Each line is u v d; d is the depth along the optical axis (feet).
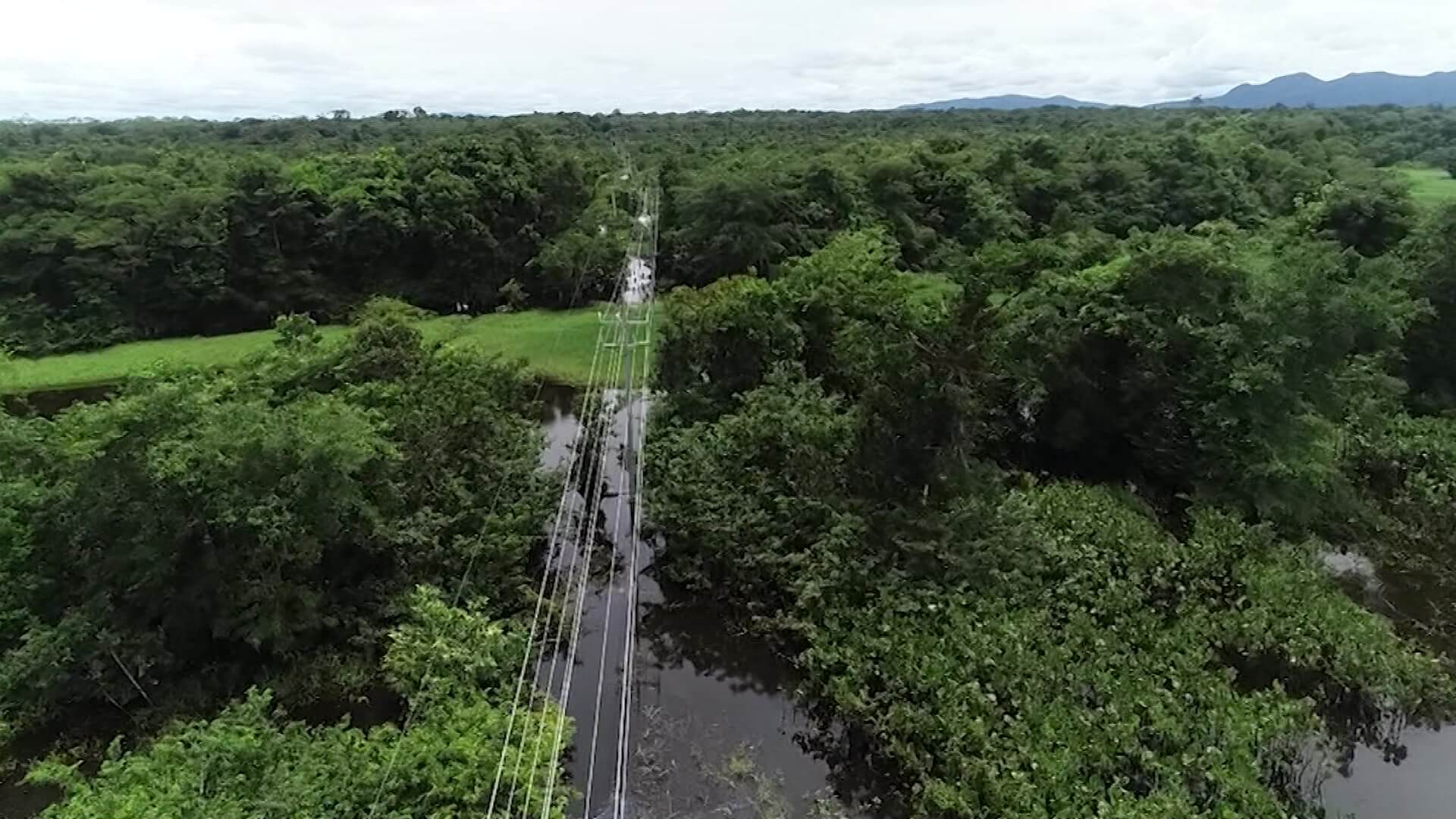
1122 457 87.51
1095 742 49.75
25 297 141.38
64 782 45.34
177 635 58.34
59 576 58.49
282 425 58.18
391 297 154.61
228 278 154.51
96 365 134.10
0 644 56.70
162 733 52.65
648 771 54.65
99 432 55.31
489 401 79.10
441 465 70.69
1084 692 54.75
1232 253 82.38
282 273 157.17
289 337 87.10
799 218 139.95
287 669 60.34
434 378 79.56
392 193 160.35
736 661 66.80
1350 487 81.00
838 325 94.17
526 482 73.72
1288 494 75.66
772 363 89.25
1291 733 51.67
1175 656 56.80
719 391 90.33
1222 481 78.48
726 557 69.87
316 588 62.23
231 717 49.32
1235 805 46.60
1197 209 151.74
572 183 177.88
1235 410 77.05
